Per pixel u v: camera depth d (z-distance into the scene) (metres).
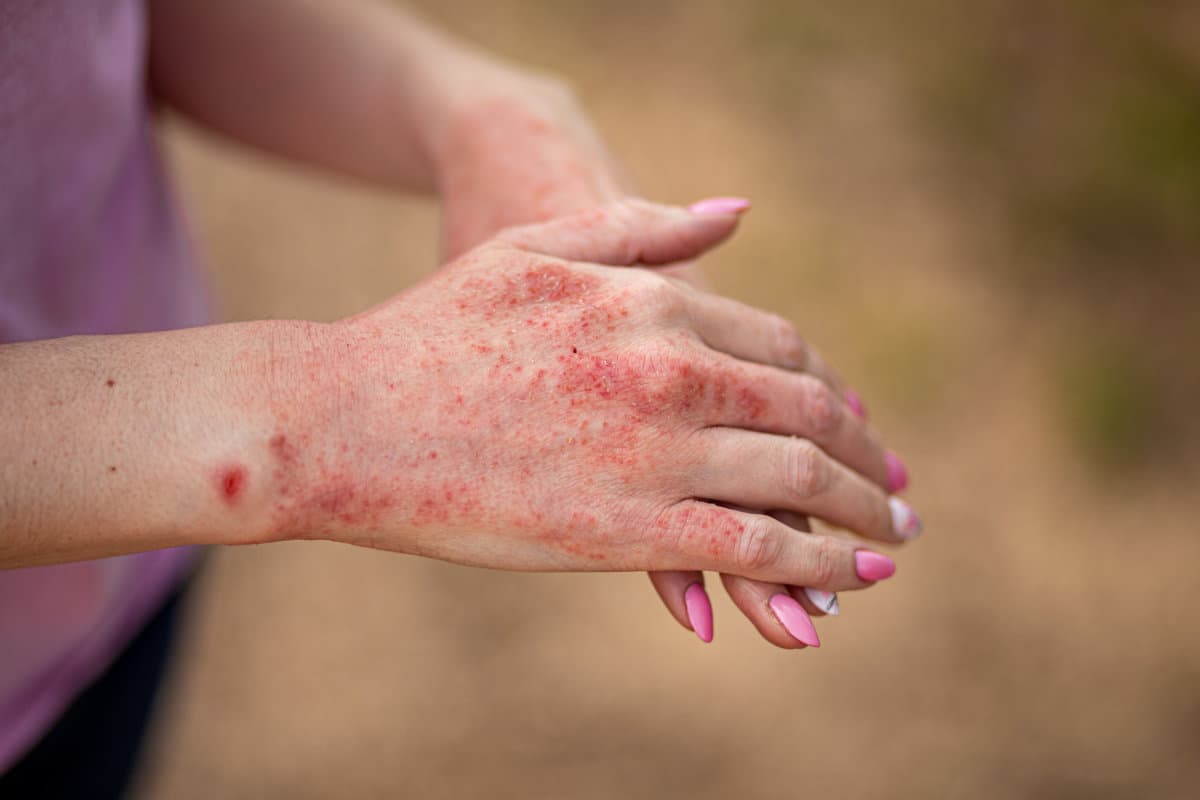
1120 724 2.12
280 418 0.70
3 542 0.63
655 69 3.14
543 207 1.02
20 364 0.65
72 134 0.89
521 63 3.06
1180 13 3.41
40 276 0.92
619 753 1.97
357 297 2.58
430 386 0.75
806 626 0.82
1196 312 2.81
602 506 0.78
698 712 2.03
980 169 3.05
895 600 2.24
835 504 0.87
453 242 1.08
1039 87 3.24
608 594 2.18
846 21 3.31
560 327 0.80
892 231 2.87
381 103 1.17
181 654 1.61
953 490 2.42
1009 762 2.04
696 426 0.81
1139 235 2.95
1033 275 2.84
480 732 1.98
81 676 1.18
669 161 2.93
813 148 3.04
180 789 1.85
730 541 0.80
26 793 1.25
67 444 0.64
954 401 2.56
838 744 2.02
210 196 2.68
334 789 1.88
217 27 1.13
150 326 1.16
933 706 2.10
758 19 3.30
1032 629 2.23
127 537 0.67
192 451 0.67
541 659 2.08
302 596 2.12
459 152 1.10
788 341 0.92
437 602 2.14
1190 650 2.23
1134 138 3.13
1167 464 2.54
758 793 1.95
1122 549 2.38
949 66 3.26
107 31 0.89
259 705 1.97
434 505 0.74
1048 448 2.52
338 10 1.18
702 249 0.95
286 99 1.18
